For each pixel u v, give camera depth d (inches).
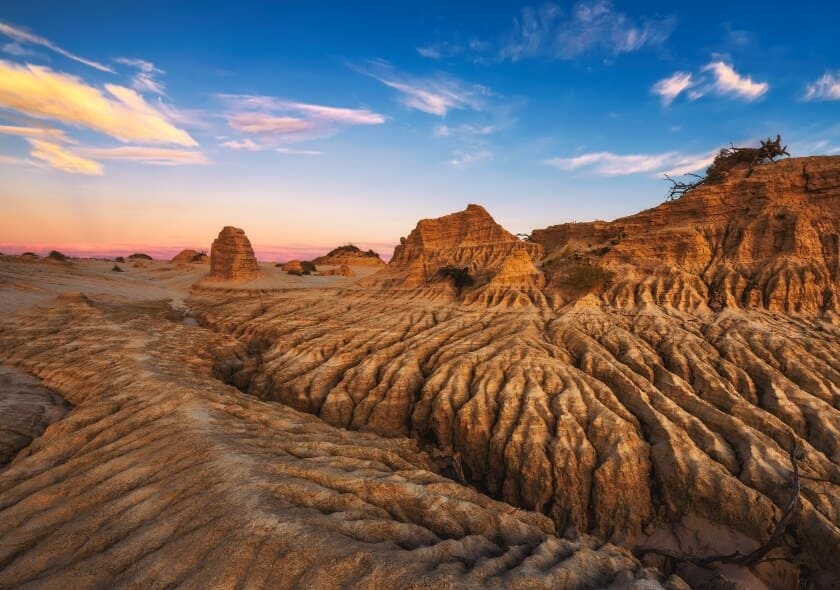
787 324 1512.1
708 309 1676.9
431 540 620.1
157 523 596.1
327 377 1630.2
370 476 767.7
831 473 987.9
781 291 1608.0
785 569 892.6
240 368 1806.1
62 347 1467.8
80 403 1083.9
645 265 1967.3
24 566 552.4
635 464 1082.1
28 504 670.5
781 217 1782.7
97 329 1760.6
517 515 799.1
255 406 1114.1
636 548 991.0
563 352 1528.1
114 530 595.8
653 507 1056.8
